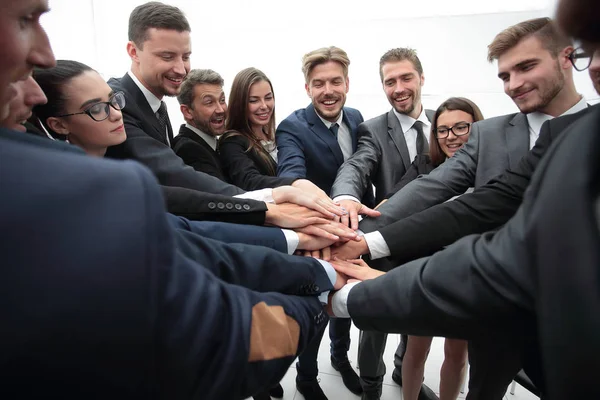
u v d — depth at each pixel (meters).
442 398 1.41
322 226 0.98
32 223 0.27
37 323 0.26
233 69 3.51
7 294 0.26
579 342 0.32
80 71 0.93
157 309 0.32
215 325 0.38
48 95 0.90
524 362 0.59
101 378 0.28
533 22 1.01
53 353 0.26
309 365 1.65
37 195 0.28
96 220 0.29
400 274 0.66
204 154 1.43
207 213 0.94
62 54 3.12
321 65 1.52
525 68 1.03
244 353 0.41
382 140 1.62
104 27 3.25
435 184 1.18
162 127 1.41
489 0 2.95
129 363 0.29
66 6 3.04
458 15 3.04
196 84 1.57
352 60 3.36
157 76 1.26
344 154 1.71
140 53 1.24
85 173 0.31
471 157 1.18
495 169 1.12
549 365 0.35
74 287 0.27
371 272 0.89
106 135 0.98
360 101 3.47
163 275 0.33
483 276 0.49
